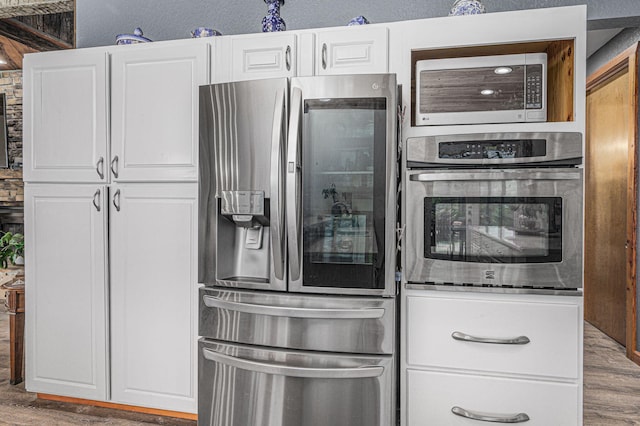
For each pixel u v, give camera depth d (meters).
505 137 1.77
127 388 2.23
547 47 1.92
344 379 1.75
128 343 2.22
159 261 2.17
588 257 4.31
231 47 2.08
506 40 1.82
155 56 2.15
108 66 2.21
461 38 1.86
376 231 1.76
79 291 2.28
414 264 1.84
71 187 2.28
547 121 1.98
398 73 1.93
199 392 1.95
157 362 2.18
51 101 2.29
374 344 1.76
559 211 1.72
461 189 1.79
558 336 1.74
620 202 3.61
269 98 1.82
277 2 2.27
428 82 1.88
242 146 1.87
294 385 1.78
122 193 2.21
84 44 2.84
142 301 2.20
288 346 1.82
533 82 1.80
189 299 2.13
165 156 2.14
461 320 1.82
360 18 2.07
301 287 1.82
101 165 2.22
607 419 2.32
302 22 2.55
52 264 2.31
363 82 1.75
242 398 1.85
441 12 2.40
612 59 3.63
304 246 1.81
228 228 1.98
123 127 2.20
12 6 2.96
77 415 2.26
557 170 1.72
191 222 2.12
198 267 1.95
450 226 1.81
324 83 1.78
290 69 2.03
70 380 2.30
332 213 1.79
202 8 2.69
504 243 1.76
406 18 2.44
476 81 1.84
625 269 3.52
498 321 1.78
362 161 1.76
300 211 1.81
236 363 1.84
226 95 1.88
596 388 2.73
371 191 1.76
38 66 2.31
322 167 1.79
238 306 1.86
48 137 2.30
